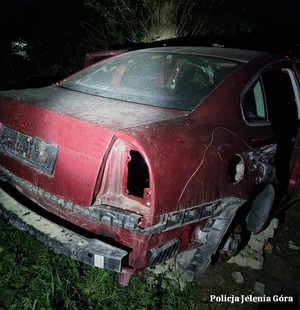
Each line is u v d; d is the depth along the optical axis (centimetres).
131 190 208
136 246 192
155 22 657
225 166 212
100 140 185
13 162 221
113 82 278
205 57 277
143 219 183
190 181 193
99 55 402
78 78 290
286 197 331
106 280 242
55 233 198
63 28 780
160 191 180
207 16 695
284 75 322
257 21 823
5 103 234
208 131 211
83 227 205
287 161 314
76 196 192
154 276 259
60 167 196
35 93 252
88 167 187
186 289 251
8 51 748
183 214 195
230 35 734
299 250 335
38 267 239
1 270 238
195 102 229
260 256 302
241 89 245
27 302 215
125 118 204
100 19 696
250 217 299
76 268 242
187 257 248
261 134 249
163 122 203
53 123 201
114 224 186
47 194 205
